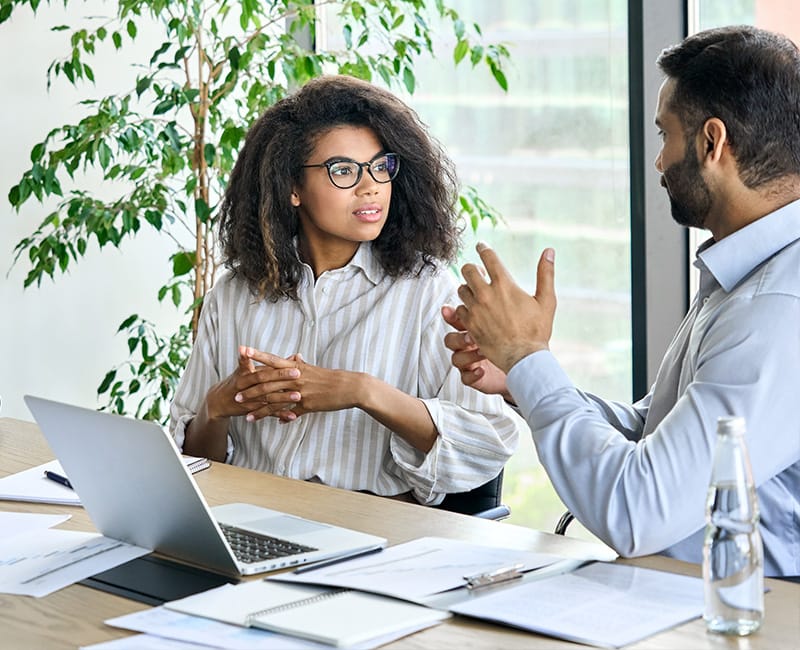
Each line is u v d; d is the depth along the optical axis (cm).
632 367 326
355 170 241
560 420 167
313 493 205
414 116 253
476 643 133
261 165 253
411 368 247
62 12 364
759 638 132
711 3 302
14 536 184
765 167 172
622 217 331
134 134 329
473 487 237
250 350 234
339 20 399
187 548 166
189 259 345
